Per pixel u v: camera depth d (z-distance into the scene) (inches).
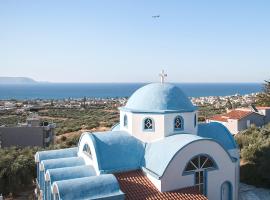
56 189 764.6
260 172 1250.0
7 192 1234.0
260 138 1702.8
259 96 3983.8
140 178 892.0
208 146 932.6
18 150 1588.3
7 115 4992.6
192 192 870.4
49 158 1069.8
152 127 997.2
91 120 4362.7
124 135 999.6
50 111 6131.9
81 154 1057.5
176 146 900.0
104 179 797.2
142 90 1088.8
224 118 2689.5
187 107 1039.6
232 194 984.9
